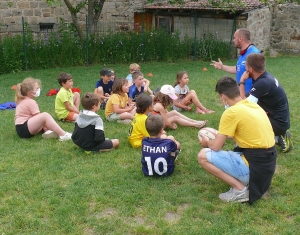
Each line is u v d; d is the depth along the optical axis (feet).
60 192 13.80
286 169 15.71
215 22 51.13
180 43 48.21
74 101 23.24
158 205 12.96
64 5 49.57
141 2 54.70
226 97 13.25
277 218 12.21
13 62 40.50
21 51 41.52
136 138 17.67
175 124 20.47
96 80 35.96
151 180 14.61
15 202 13.05
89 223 12.00
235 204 12.80
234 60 48.52
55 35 44.21
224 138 12.72
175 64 45.34
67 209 12.63
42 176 15.01
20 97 18.98
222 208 12.67
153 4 54.90
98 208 12.80
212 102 26.45
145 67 43.06
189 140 18.81
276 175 15.06
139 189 13.92
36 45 42.06
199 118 22.24
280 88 15.97
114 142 17.54
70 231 11.62
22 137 19.03
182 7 50.26
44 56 42.34
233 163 12.71
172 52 47.44
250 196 12.72
